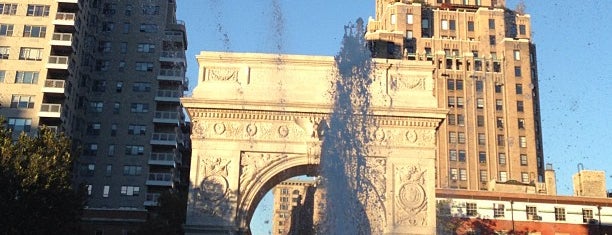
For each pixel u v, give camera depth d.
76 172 93.88
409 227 50.28
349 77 46.16
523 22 140.75
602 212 76.06
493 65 134.12
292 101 53.12
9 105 83.88
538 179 127.44
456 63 133.38
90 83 98.81
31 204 53.78
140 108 98.50
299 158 52.25
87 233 74.62
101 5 103.50
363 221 44.00
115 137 96.75
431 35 137.75
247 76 54.44
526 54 135.62
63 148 59.44
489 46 135.88
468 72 132.75
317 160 51.88
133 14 103.62
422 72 55.19
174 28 104.06
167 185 94.31
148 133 97.25
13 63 85.81
